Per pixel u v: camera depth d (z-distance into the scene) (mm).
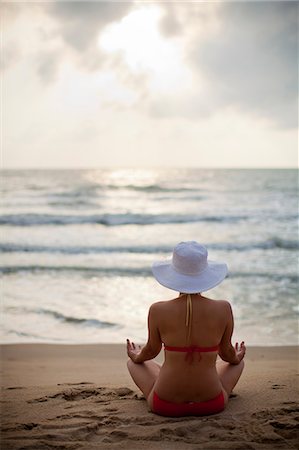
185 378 3414
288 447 2936
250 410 3537
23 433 3176
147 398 3600
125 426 3260
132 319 8273
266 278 11516
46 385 4477
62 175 35562
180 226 20234
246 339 7223
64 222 21188
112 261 14164
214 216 21938
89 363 5855
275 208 24016
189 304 3408
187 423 3262
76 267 13203
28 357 6172
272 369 5297
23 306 9109
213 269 3555
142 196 28797
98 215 21594
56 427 3266
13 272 12555
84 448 2953
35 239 17609
